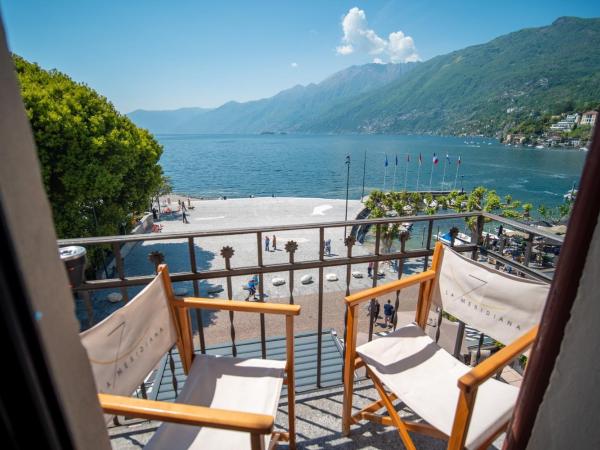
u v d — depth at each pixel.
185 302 2.10
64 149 15.45
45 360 0.60
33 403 0.59
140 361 1.87
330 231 30.64
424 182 98.81
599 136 0.67
